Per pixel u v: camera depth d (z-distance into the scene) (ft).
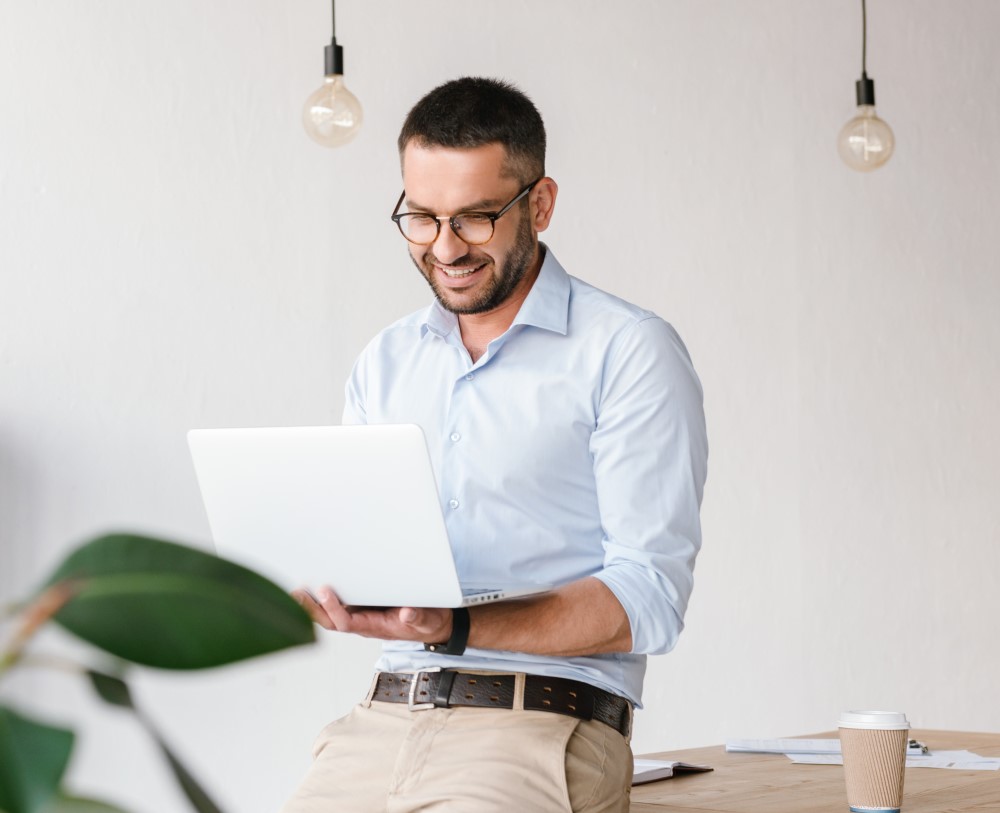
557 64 11.16
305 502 4.74
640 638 5.06
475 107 5.54
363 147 10.36
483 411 5.61
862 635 12.50
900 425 12.90
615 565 5.21
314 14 10.18
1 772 1.07
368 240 10.36
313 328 10.07
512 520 5.48
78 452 9.08
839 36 12.80
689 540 5.39
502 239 5.57
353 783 5.15
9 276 8.91
